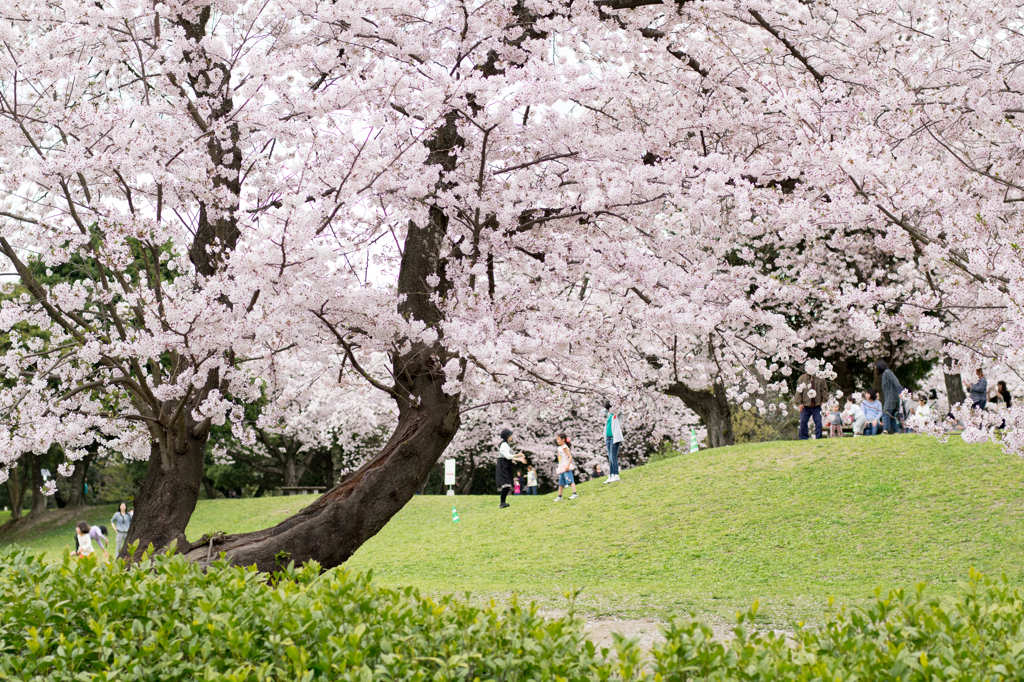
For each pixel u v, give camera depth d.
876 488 14.26
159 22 7.96
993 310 6.45
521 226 8.08
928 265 7.21
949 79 8.35
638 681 3.16
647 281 7.88
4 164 7.60
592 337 7.70
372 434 31.25
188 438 7.33
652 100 9.34
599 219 8.38
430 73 6.93
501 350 6.58
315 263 5.88
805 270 11.15
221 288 5.97
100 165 6.20
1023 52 7.78
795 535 13.23
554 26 7.95
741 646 3.41
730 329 8.98
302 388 8.84
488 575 13.66
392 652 3.40
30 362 7.43
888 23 8.52
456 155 7.92
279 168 8.03
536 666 3.35
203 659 3.60
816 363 9.27
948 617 3.58
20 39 7.34
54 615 4.08
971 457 14.70
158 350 6.06
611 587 11.76
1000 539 11.50
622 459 30.36
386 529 18.86
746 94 8.69
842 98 7.27
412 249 7.69
